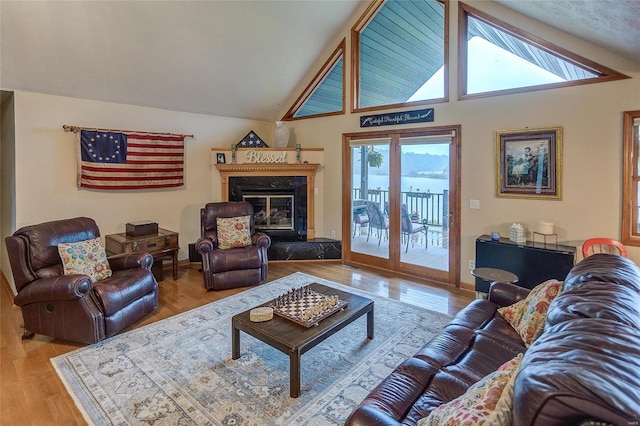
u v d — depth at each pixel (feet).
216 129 19.21
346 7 16.40
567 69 11.94
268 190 19.35
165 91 16.01
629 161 10.97
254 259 14.83
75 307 9.86
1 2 10.28
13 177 13.26
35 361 9.22
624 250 11.03
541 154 12.50
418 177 15.90
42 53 12.09
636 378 2.79
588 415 2.58
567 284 6.41
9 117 13.51
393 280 15.74
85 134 14.44
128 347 9.89
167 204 17.44
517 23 12.63
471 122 14.07
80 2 11.15
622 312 4.33
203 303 13.10
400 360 9.21
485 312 8.72
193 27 13.56
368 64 17.61
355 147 18.25
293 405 7.54
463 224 14.58
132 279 11.19
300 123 20.42
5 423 7.04
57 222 11.69
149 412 7.32
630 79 10.76
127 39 12.91
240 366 8.96
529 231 13.01
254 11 14.03
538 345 3.63
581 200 11.87
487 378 4.42
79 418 7.18
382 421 4.71
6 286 14.79
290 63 17.83
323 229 19.93
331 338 10.35
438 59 15.15
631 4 7.28
